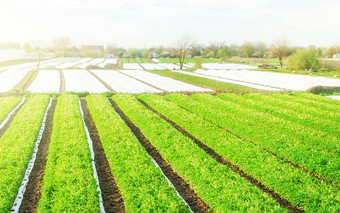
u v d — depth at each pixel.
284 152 16.97
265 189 13.52
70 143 16.91
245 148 16.69
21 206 11.88
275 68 91.88
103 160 16.48
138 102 30.19
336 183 14.17
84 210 10.41
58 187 12.06
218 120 23.81
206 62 124.12
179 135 18.86
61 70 78.75
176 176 14.80
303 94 37.50
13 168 13.97
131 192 11.73
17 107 28.64
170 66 107.75
